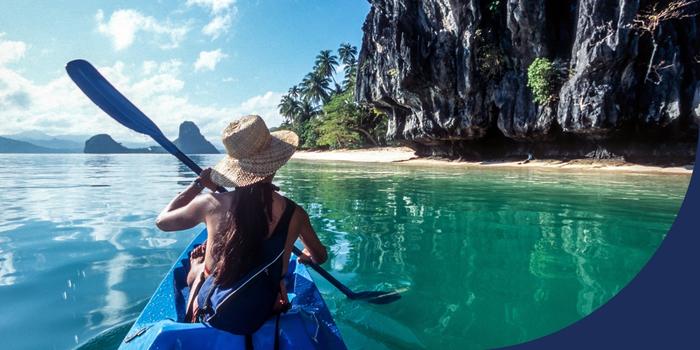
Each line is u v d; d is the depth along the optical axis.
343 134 42.62
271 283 1.85
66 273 3.57
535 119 20.42
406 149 34.16
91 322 2.67
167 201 7.69
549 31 19.53
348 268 3.78
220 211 1.86
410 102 25.78
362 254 4.18
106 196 8.39
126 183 11.18
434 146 27.16
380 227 5.36
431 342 2.49
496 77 21.91
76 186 10.36
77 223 5.59
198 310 1.90
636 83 17.17
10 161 28.08
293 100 61.50
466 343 2.48
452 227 5.38
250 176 1.83
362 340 2.50
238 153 1.84
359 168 18.88
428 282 3.44
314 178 12.84
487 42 21.50
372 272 3.67
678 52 16.06
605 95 17.25
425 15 23.09
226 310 1.78
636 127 17.61
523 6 19.14
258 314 1.83
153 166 21.34
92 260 3.93
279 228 1.87
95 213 6.37
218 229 1.83
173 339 1.77
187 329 1.80
